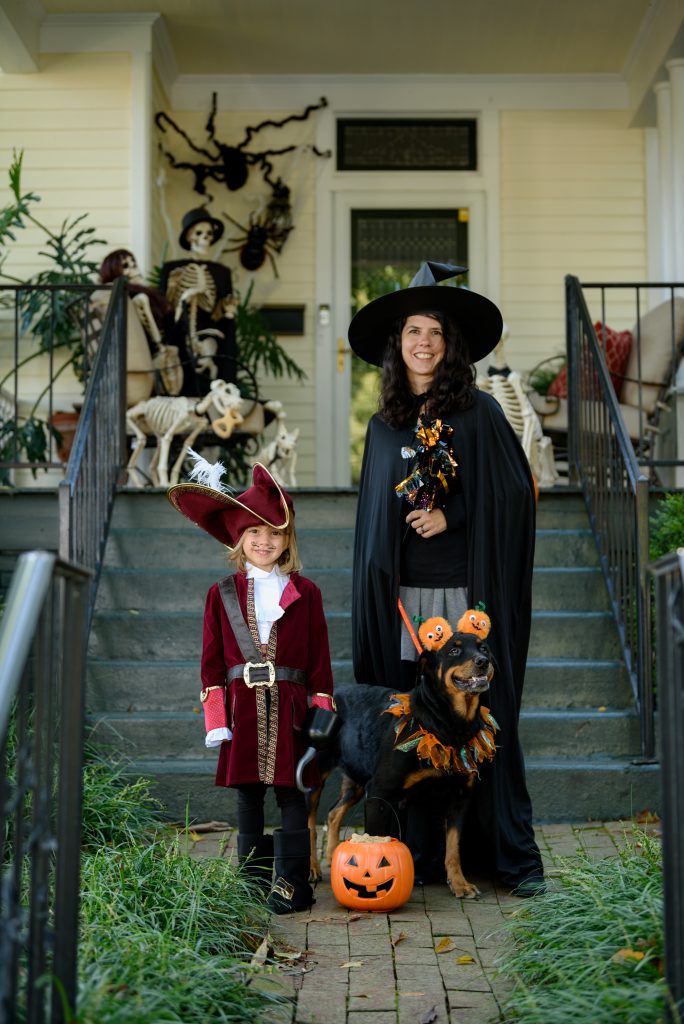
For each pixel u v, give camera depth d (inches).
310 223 388.8
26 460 325.7
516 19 352.5
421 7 345.7
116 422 252.2
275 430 380.8
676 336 285.3
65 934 87.4
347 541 233.8
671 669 88.0
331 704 144.8
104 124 349.7
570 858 159.6
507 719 151.9
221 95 386.9
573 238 385.1
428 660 142.1
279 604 144.0
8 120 350.0
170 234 358.9
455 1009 109.5
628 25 355.6
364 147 390.0
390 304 156.5
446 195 387.5
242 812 144.9
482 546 152.5
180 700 205.2
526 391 289.6
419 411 158.2
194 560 234.2
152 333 278.8
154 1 342.3
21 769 83.0
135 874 128.9
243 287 385.4
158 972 103.5
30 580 81.6
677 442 294.5
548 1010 98.0
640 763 187.6
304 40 365.1
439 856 156.3
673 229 340.8
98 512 226.7
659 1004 91.0
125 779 184.5
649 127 384.2
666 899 89.6
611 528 218.8
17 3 326.6
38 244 346.3
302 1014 108.5
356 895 138.9
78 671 91.0
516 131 387.9
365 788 152.9
